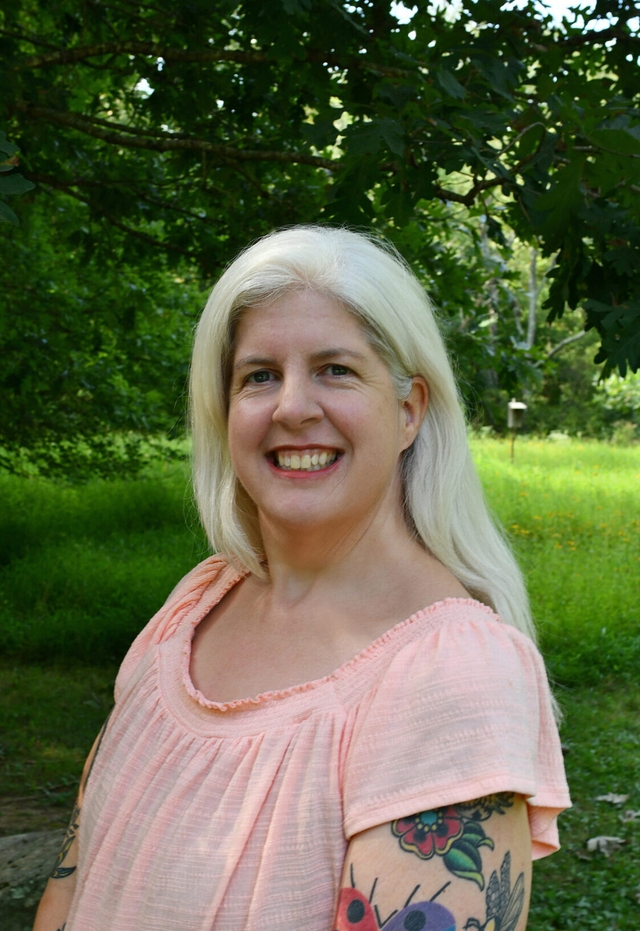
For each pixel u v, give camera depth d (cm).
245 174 517
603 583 913
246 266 128
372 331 125
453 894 100
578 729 618
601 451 2067
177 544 1077
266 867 110
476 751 102
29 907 323
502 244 424
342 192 315
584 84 321
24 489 1323
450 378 132
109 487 1328
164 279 976
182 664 138
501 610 131
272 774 114
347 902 103
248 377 129
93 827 132
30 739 614
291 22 346
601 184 304
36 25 682
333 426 125
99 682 730
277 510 127
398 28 414
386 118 300
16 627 816
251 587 145
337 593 128
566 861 464
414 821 103
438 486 130
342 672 118
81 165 616
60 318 856
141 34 535
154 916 116
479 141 316
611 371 301
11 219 203
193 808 118
